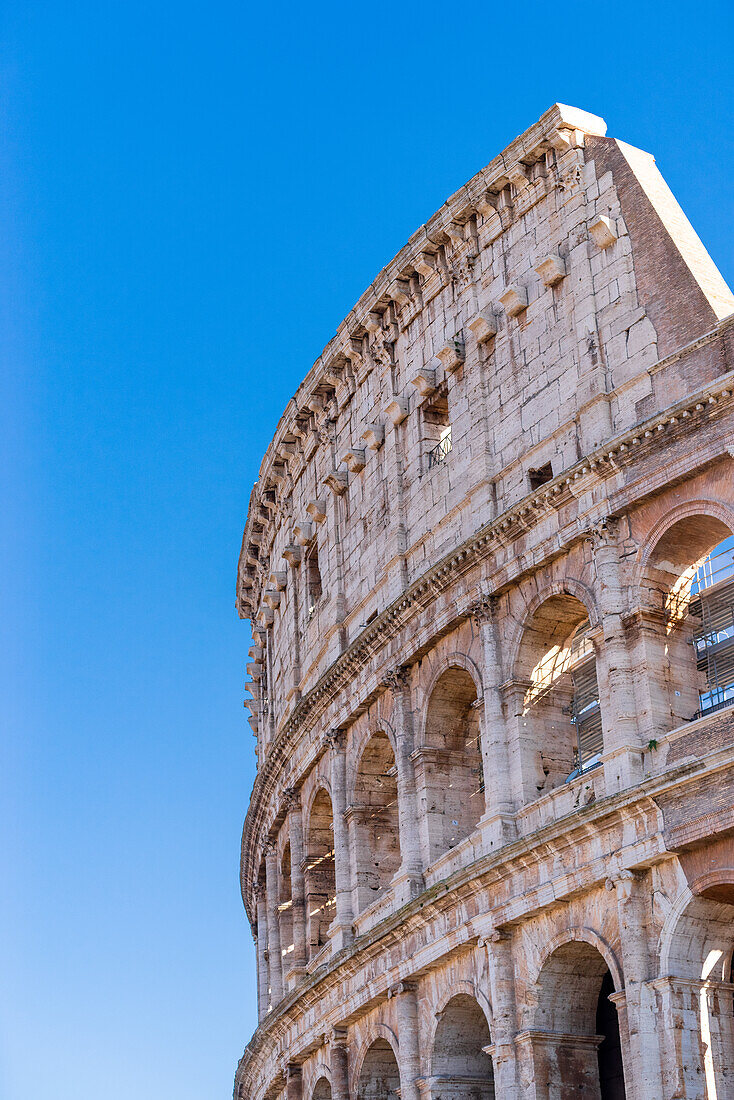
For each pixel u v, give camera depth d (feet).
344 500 261.24
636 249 202.28
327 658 257.96
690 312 192.95
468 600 211.61
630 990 172.04
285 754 269.23
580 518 195.42
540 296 215.72
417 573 231.71
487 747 202.69
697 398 181.78
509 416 217.15
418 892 213.46
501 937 191.62
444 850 215.31
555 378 209.77
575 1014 189.47
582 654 206.90
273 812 282.77
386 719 231.09
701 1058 168.25
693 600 188.85
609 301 203.51
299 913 261.03
